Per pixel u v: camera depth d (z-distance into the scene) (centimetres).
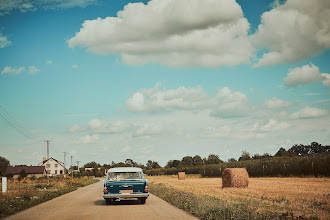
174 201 1590
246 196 1697
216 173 6119
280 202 1384
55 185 4072
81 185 4206
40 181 5903
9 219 1164
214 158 15412
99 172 12212
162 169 10894
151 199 1892
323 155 3803
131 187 1600
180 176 5147
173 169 10275
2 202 1652
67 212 1317
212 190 2228
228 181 2564
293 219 902
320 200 1451
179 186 2892
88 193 2638
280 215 940
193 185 3075
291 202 1384
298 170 4034
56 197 2234
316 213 1045
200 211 1141
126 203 1669
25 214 1303
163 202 1694
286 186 2395
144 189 1606
